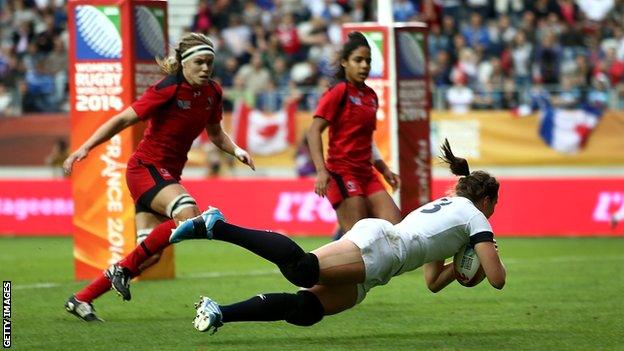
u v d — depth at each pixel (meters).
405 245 29.00
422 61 51.03
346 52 37.16
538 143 80.19
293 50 91.31
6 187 73.38
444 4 93.94
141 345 30.12
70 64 46.34
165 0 46.94
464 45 89.38
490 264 29.30
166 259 47.50
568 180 69.25
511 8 93.50
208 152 82.44
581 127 79.75
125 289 33.47
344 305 29.09
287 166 82.25
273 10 97.12
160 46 46.78
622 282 45.16
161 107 33.72
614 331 32.38
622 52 90.56
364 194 37.69
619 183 68.56
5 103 88.00
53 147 83.94
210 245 65.50
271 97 83.44
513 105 82.44
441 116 80.94
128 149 46.03
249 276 48.72
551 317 35.34
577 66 85.81
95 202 46.72
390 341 30.69
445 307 37.91
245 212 71.75
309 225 70.75
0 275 49.53
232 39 92.56
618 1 94.38
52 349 29.69
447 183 70.00
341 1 95.50
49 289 43.59
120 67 45.75
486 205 30.80
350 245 28.33
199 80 33.62
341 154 37.56
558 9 92.88
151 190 33.97
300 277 27.83
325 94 37.16
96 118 46.19
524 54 88.31
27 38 95.31
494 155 80.50
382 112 50.19
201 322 28.12
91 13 45.88
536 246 62.31
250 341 30.67
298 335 31.78
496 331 32.50
